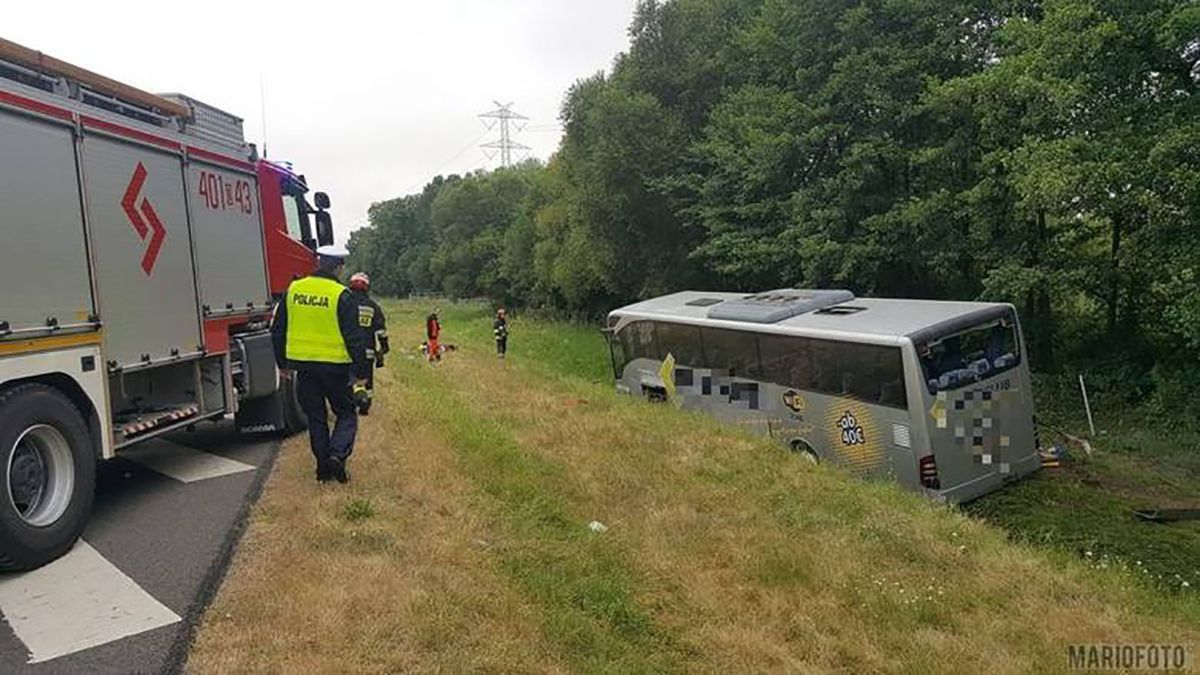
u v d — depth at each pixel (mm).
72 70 5938
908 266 20859
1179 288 14445
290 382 9336
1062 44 13680
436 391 14148
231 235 8547
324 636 4125
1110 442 14227
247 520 5945
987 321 10812
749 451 10594
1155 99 13961
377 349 7680
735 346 13961
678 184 28734
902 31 19672
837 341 11438
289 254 10062
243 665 3826
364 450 8055
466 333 40156
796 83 22328
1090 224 16359
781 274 22656
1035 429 11219
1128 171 13109
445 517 6336
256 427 9227
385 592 4641
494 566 5441
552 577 5375
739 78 28609
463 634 4344
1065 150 13586
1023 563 6883
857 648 5047
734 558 6402
